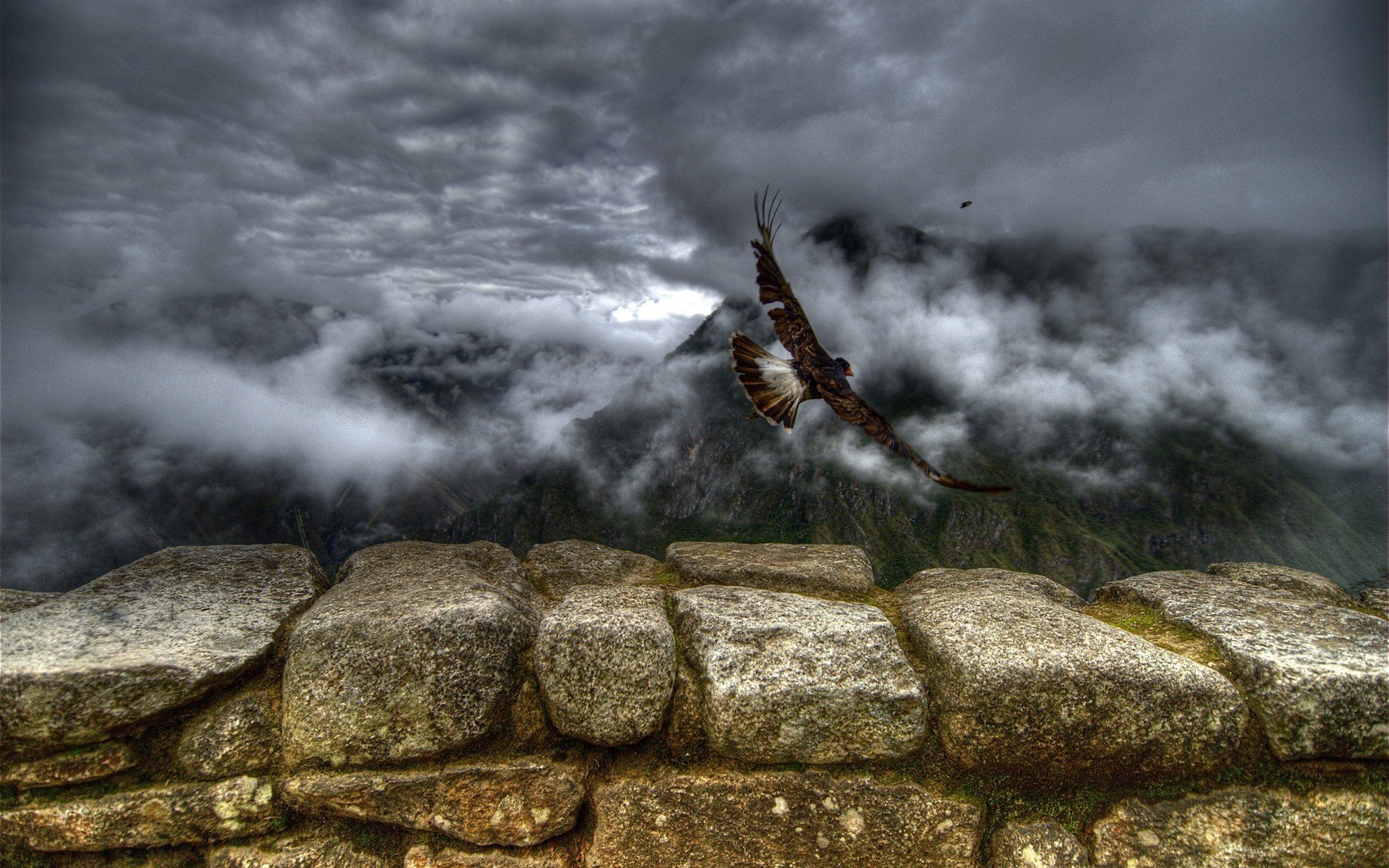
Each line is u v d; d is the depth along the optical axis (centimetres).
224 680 604
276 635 653
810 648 613
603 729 596
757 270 387
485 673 614
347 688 588
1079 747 571
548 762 605
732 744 581
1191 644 643
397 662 594
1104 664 573
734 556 857
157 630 625
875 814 572
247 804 580
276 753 597
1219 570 839
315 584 751
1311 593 777
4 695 541
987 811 579
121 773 571
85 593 666
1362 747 551
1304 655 583
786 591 791
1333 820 546
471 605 635
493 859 588
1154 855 555
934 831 568
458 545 874
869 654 614
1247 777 567
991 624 638
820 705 581
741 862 575
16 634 593
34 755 554
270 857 579
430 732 595
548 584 827
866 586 802
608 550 901
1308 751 554
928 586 809
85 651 582
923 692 600
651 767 601
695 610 670
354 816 589
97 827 559
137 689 565
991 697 570
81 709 552
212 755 583
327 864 583
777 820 575
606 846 580
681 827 578
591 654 605
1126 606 747
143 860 575
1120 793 577
